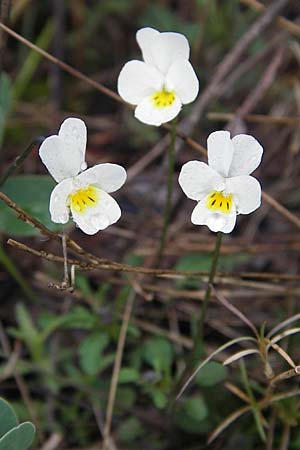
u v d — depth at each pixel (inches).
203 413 9.8
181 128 11.6
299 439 10.0
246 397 9.7
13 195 10.1
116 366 10.1
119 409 10.3
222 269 11.3
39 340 10.4
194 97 8.7
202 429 10.1
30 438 8.3
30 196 10.2
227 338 11.1
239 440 10.1
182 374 9.8
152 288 10.8
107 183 8.3
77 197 8.3
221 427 9.6
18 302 11.0
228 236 12.1
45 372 10.4
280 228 12.4
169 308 11.2
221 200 8.2
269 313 11.3
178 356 10.7
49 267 11.4
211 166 8.3
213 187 8.2
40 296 11.3
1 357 10.9
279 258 12.0
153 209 12.2
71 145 8.2
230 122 11.9
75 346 11.0
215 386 10.2
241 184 8.2
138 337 10.8
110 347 10.9
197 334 9.7
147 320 11.1
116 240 12.0
